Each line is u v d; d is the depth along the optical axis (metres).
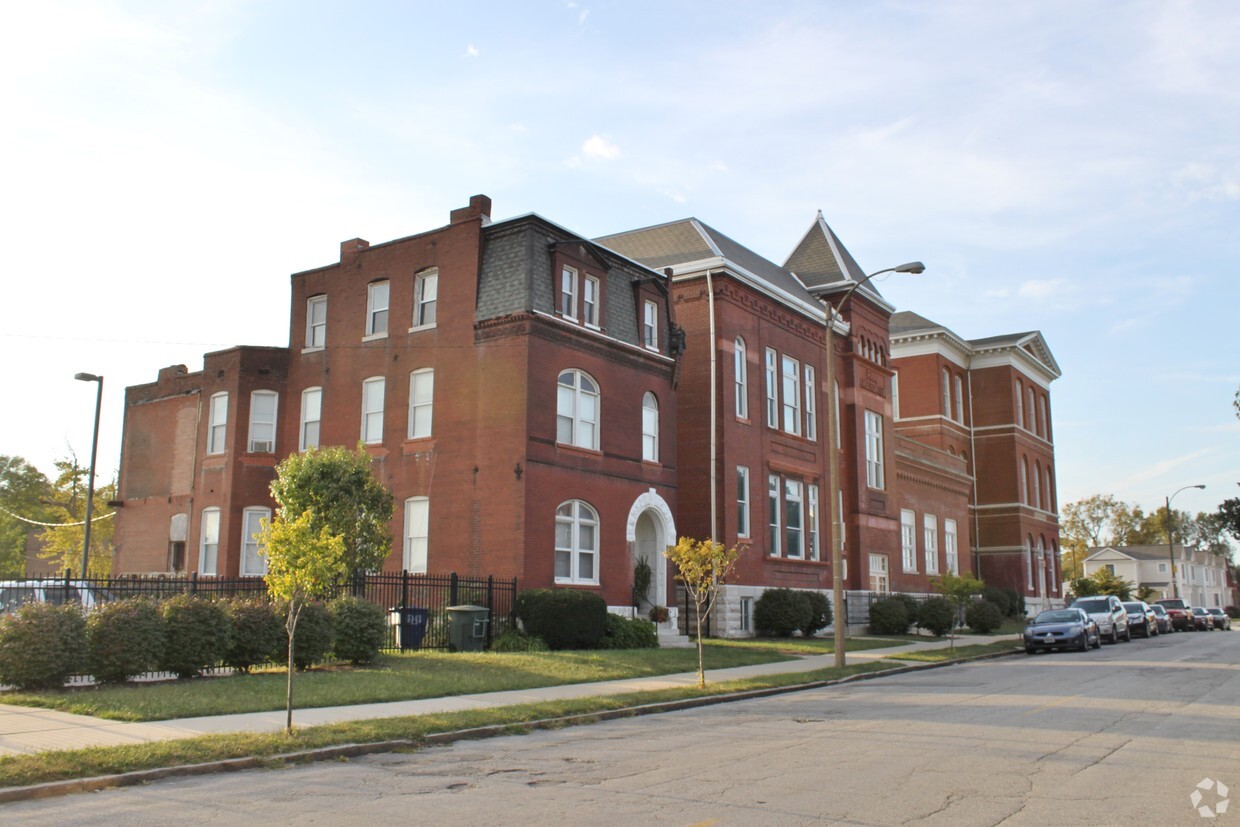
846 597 42.38
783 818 8.45
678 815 8.57
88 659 16.14
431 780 10.36
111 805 9.09
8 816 8.63
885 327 48.00
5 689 15.63
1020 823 8.27
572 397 29.19
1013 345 65.06
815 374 42.22
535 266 28.44
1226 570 138.62
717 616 34.25
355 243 32.75
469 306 29.20
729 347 35.97
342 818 8.53
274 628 18.77
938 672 25.66
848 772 10.62
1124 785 9.87
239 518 32.72
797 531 39.59
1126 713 15.85
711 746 12.65
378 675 18.34
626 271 32.44
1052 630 34.16
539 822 8.34
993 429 65.69
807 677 22.14
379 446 30.61
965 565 58.28
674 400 33.25
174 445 36.03
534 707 15.45
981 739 13.05
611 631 27.14
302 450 32.84
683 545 20.56
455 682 17.98
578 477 28.80
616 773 10.68
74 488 51.78
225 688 16.02
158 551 35.59
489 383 28.31
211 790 9.82
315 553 12.66
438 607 26.06
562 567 28.22
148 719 13.30
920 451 53.75
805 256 47.09
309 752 11.53
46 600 19.55
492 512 27.50
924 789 9.68
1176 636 51.38
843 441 43.94
